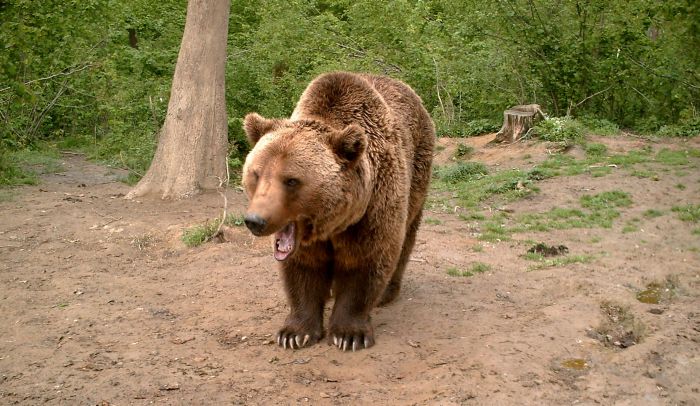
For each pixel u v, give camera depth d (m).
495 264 6.62
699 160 10.85
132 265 6.66
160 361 4.38
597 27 14.48
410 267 6.52
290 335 4.59
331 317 4.67
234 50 13.84
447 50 15.33
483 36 15.42
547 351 4.47
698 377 4.18
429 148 5.60
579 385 4.05
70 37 14.03
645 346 4.54
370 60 14.69
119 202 9.39
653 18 14.56
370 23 15.92
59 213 8.60
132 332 4.90
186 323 5.10
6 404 3.80
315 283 4.63
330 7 20.09
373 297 4.59
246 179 4.03
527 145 12.32
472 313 5.22
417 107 5.56
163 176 9.64
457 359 4.35
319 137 4.01
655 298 5.60
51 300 5.59
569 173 10.24
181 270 6.45
